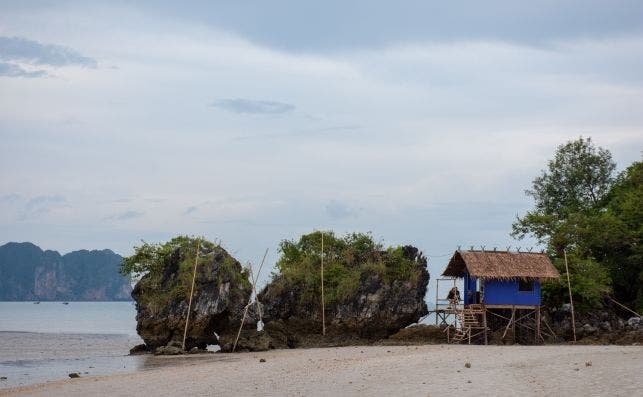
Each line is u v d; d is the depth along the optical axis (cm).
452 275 6881
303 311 6900
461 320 6372
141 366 5028
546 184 8850
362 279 6938
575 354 4397
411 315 6919
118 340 8788
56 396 3231
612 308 7312
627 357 4059
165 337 6512
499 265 6322
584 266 6962
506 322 6625
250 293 6938
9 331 10881
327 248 7344
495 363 3938
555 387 2902
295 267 7131
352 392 2952
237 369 4159
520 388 2906
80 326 13338
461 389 2903
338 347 6312
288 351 5969
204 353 6116
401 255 7175
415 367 3775
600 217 7631
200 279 6506
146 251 6862
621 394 2633
